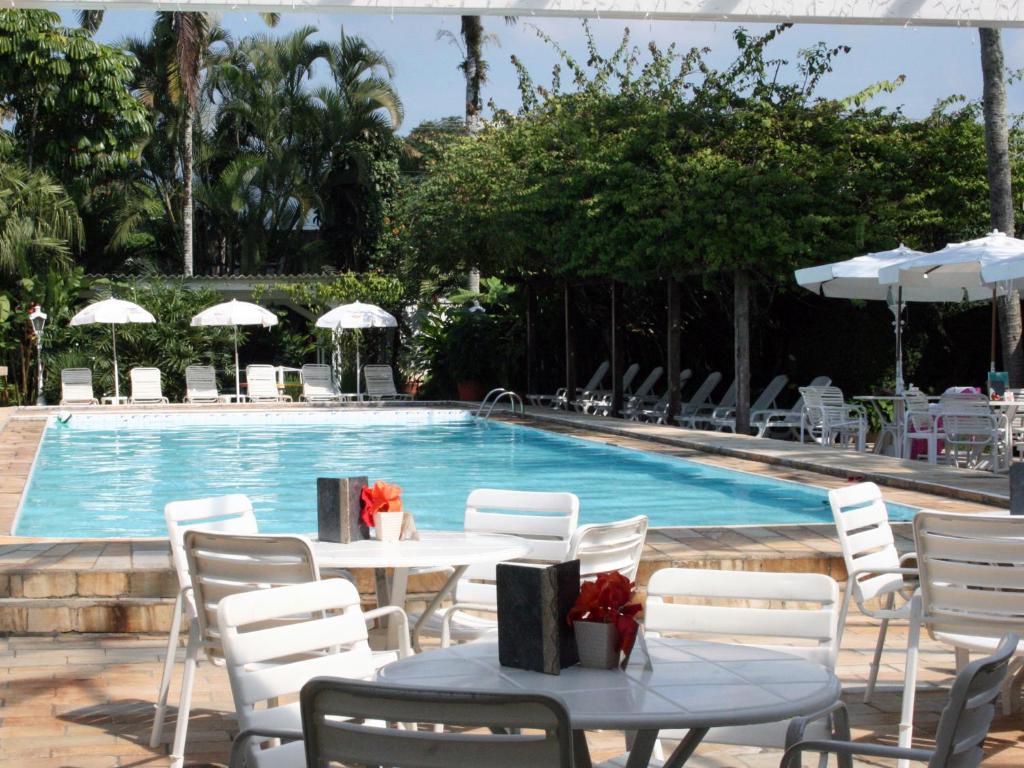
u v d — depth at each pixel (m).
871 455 12.08
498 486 12.16
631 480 12.36
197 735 4.37
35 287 23.08
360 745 2.28
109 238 32.03
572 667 2.76
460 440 16.97
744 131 15.81
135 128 29.25
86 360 23.11
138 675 5.21
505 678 2.69
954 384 18.19
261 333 26.03
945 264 11.80
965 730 2.40
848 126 15.74
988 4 7.13
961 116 16.16
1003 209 15.07
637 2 6.88
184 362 23.72
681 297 20.62
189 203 31.17
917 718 4.43
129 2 6.46
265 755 3.05
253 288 24.84
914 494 9.31
